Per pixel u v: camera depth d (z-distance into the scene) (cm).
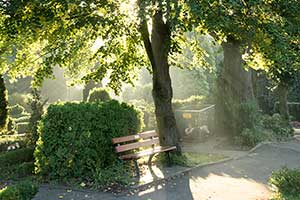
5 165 1051
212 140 1616
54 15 948
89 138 914
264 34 761
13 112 3362
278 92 1928
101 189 818
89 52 1385
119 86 1305
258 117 1542
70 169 905
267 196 749
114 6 959
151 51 1169
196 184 864
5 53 1102
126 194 784
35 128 1210
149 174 939
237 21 763
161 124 1145
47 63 1143
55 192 824
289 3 829
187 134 1598
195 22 717
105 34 1109
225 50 1586
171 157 1073
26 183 584
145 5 700
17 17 947
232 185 850
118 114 1040
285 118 1816
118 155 998
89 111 936
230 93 1573
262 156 1230
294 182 705
